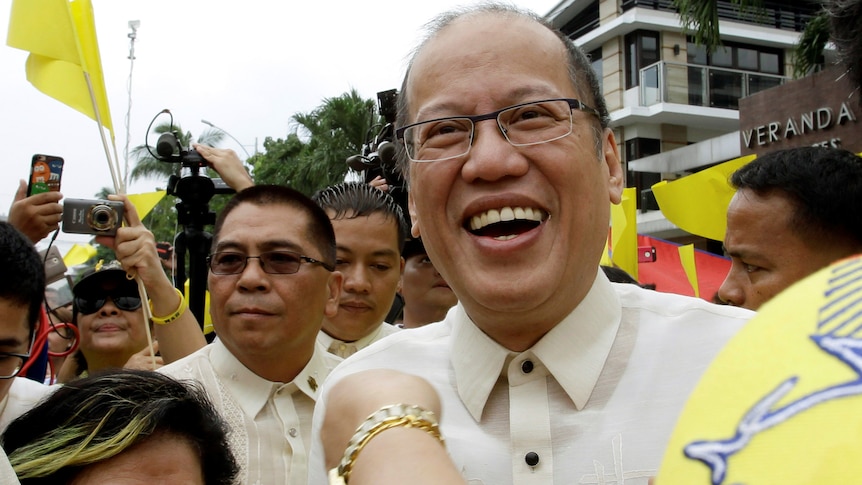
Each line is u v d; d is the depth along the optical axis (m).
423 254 3.29
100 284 3.49
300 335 2.28
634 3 19.08
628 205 4.91
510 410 1.37
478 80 1.37
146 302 2.67
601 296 1.42
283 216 2.34
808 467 0.31
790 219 1.84
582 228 1.38
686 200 3.76
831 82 9.65
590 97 1.49
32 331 2.05
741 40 19.41
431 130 1.42
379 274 3.01
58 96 2.89
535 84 1.36
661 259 7.25
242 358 2.27
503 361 1.39
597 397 1.36
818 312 0.37
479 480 1.33
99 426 1.41
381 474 0.70
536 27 1.44
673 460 0.38
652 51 18.94
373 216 3.00
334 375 1.59
